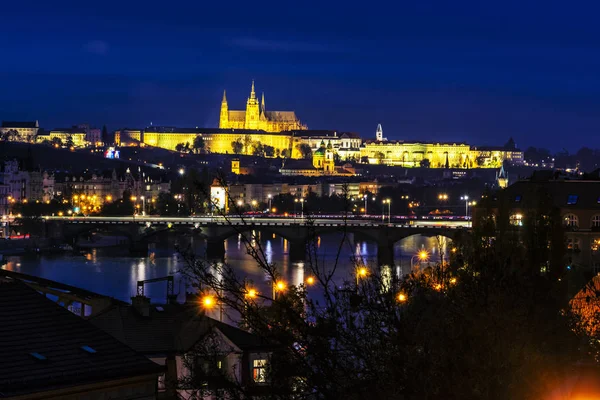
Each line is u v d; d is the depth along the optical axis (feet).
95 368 173.99
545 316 189.78
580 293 282.97
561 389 189.57
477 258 197.06
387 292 174.09
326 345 164.96
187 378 170.50
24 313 183.93
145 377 176.86
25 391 164.35
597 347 207.72
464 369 165.78
